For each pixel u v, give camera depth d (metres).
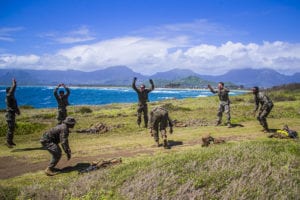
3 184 9.91
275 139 14.73
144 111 20.69
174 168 9.27
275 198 7.79
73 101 97.94
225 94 19.91
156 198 7.62
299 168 9.87
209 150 11.12
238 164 9.56
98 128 20.12
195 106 35.00
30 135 19.53
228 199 7.72
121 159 11.47
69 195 8.17
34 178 10.61
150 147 14.61
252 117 23.89
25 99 107.56
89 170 10.75
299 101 37.62
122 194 7.95
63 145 10.95
